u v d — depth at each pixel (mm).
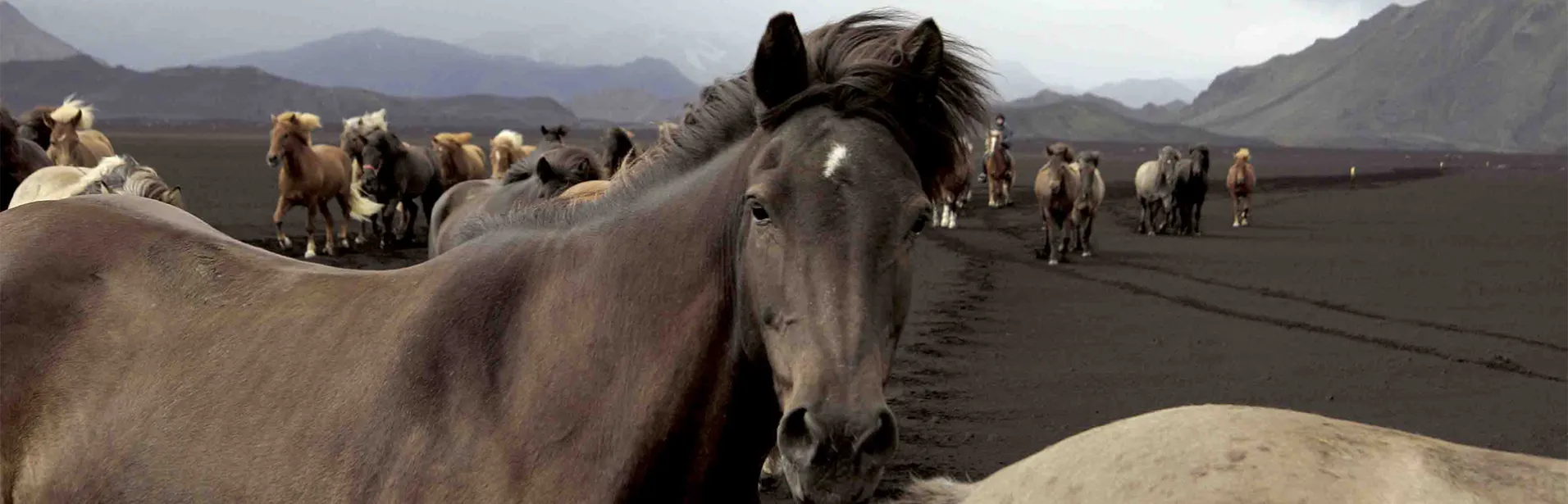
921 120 2244
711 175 2375
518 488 2283
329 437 2418
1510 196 41281
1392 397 8375
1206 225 25797
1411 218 29016
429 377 2404
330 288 2795
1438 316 12445
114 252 2971
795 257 2041
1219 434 1832
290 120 16016
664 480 2330
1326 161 112250
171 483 2535
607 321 2371
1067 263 17172
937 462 6336
